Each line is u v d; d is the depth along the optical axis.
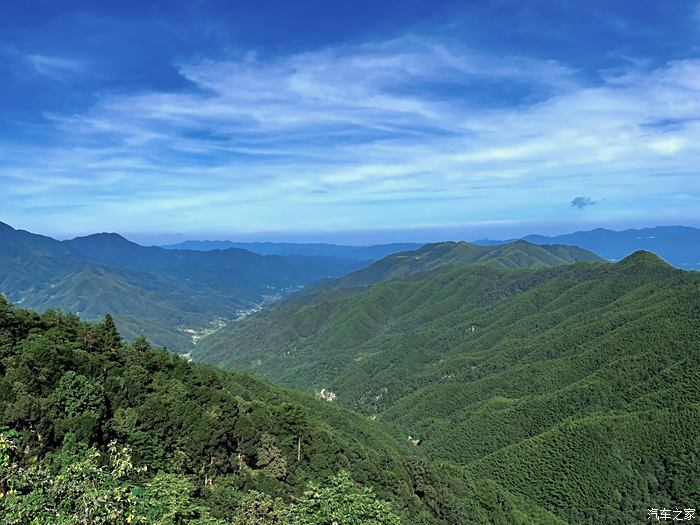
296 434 60.03
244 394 88.69
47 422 32.69
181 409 47.81
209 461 46.56
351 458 65.62
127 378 48.72
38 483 16.67
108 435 38.09
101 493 16.67
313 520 25.12
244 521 34.41
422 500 68.38
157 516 22.09
